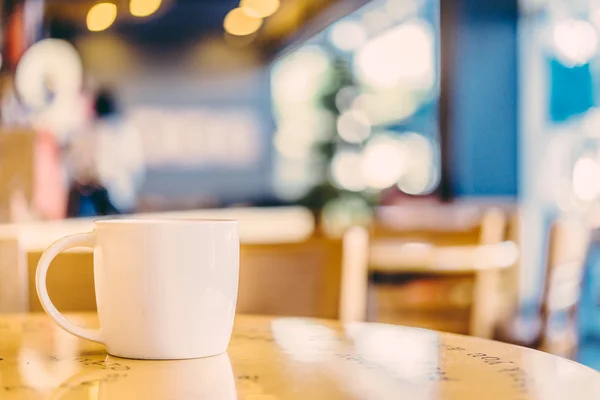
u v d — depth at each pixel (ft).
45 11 20.03
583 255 5.30
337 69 21.42
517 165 16.92
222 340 2.19
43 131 13.67
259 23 16.92
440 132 18.17
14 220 11.02
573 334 5.24
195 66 22.47
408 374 1.92
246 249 3.44
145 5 13.43
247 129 22.84
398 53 20.26
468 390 1.74
